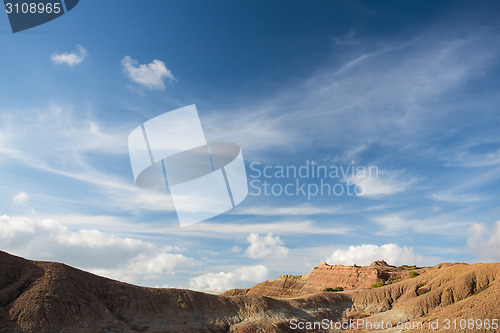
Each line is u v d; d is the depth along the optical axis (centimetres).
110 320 4841
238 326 6172
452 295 7338
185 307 6031
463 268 8450
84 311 4716
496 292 6028
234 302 6919
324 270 17675
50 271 5153
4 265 4906
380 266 16575
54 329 4247
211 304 6512
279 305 7462
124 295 5597
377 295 9031
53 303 4547
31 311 4319
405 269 15412
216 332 5853
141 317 5362
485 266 7550
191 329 5609
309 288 17050
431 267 13550
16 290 4694
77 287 5100
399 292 8931
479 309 5778
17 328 4081
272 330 6316
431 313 6975
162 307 5772
